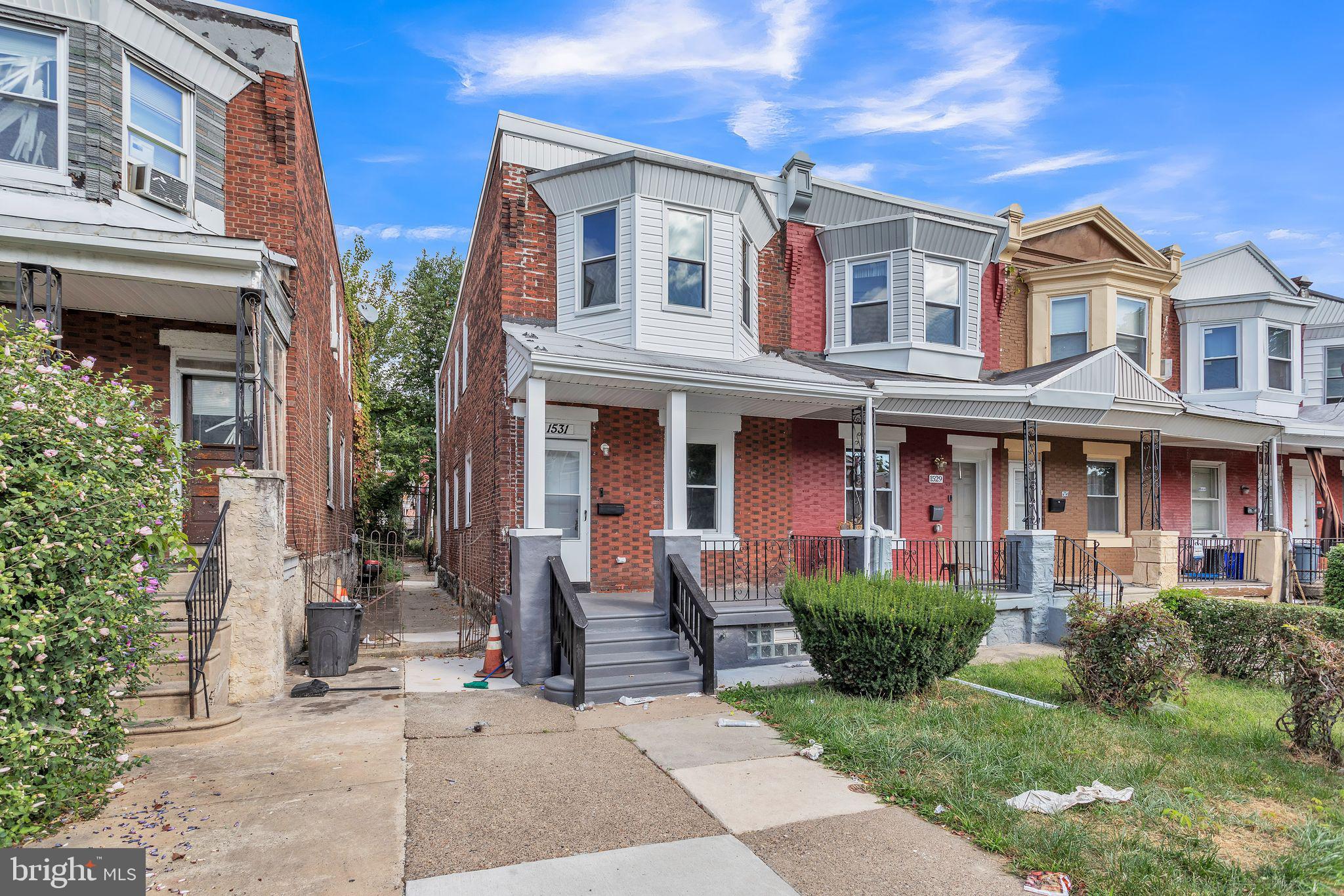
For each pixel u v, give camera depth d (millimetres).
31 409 3984
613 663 7535
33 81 7441
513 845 3883
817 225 12711
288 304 9039
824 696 6996
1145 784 4840
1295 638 5938
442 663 8852
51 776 4074
